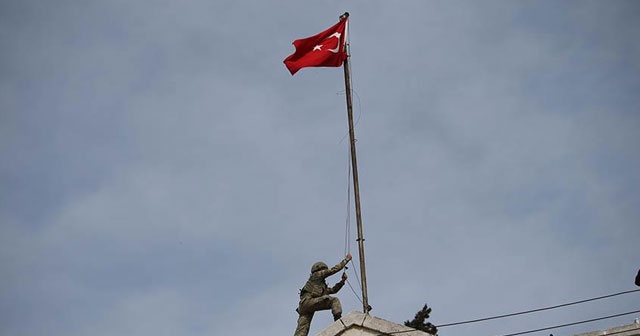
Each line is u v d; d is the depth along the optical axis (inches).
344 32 1469.0
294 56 1464.1
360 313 1241.4
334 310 1291.8
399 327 1237.7
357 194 1358.3
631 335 1187.9
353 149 1390.3
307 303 1305.4
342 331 1238.3
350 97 1427.2
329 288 1327.5
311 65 1457.9
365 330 1237.7
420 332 1233.4
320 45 1466.5
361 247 1325.0
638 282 1253.7
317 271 1328.7
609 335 1196.5
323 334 1233.4
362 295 1293.1
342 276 1331.2
